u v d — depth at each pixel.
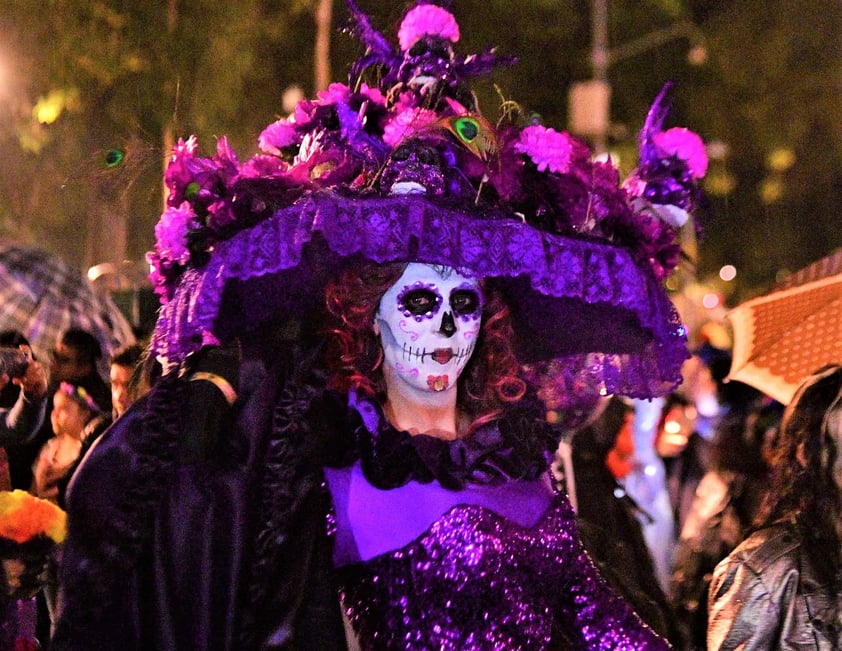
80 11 30.06
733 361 11.59
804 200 64.44
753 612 8.72
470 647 7.65
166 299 7.80
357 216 7.34
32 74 29.52
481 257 7.50
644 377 8.89
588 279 7.82
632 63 54.75
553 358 9.10
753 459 13.84
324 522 7.83
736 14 57.72
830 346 11.14
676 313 8.46
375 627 7.78
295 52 36.28
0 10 29.70
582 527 12.66
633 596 12.60
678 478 19.05
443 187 7.83
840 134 61.06
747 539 9.02
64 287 14.52
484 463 8.06
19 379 11.84
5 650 9.05
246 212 7.45
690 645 11.28
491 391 8.56
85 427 13.49
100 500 7.01
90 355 13.98
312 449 7.59
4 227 25.50
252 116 33.47
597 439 13.52
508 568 7.86
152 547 7.02
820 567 8.69
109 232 8.91
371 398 8.09
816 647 8.61
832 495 8.85
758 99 58.31
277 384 7.41
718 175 50.84
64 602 6.96
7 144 26.19
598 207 7.96
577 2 50.69
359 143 7.91
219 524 7.09
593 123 40.91
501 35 45.84
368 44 8.39
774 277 64.56
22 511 8.80
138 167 8.00
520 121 8.10
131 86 27.66
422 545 7.77
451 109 8.05
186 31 31.17
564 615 8.39
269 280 8.05
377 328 8.23
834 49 58.06
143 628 7.02
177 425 7.10
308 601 7.41
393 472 7.83
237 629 7.10
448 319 8.08
